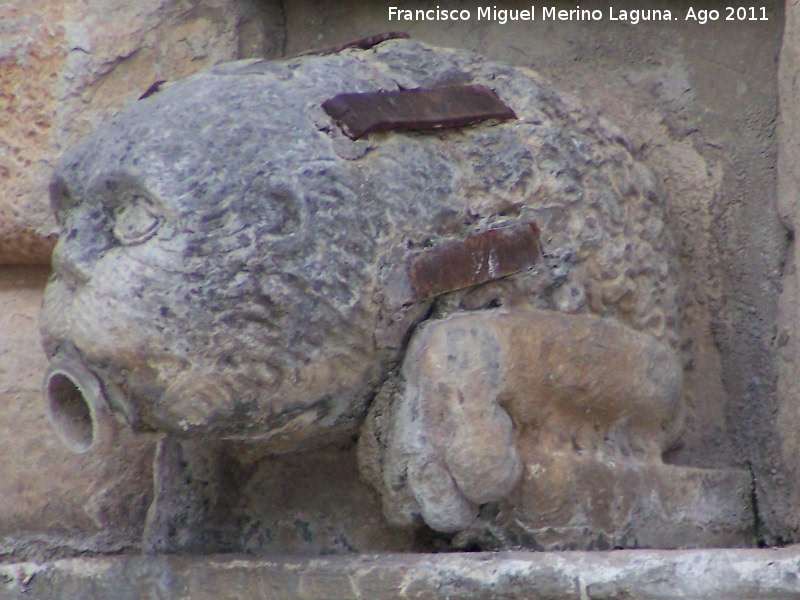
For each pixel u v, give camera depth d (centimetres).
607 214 711
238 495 743
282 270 622
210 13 865
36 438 831
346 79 678
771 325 764
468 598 614
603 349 686
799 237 717
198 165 624
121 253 625
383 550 703
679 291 757
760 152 784
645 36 821
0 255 873
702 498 723
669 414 732
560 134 711
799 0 728
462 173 675
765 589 558
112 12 860
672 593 574
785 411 741
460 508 649
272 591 666
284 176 629
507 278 675
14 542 815
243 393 630
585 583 591
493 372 644
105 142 643
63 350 643
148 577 707
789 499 734
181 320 615
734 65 799
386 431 660
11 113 860
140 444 821
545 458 668
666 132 808
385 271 645
